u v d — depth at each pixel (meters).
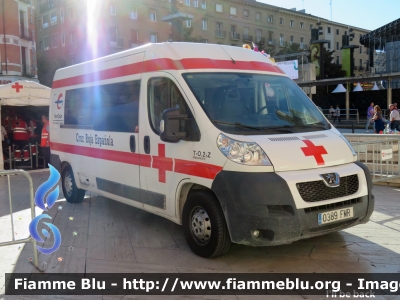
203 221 4.86
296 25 68.94
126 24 49.16
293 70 27.25
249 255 5.09
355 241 5.55
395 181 9.12
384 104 32.94
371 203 4.88
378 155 8.78
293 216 4.27
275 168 4.34
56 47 51.31
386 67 40.56
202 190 4.89
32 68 36.75
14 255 5.10
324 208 4.48
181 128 4.92
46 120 12.44
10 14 33.34
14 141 13.99
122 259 4.98
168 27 52.56
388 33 42.66
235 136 4.55
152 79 5.50
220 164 4.51
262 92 5.33
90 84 7.01
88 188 7.12
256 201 4.24
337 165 4.75
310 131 5.04
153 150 5.44
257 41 62.81
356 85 40.00
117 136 6.19
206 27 57.00
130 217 6.80
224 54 5.57
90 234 5.92
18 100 11.92
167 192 5.23
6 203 7.89
